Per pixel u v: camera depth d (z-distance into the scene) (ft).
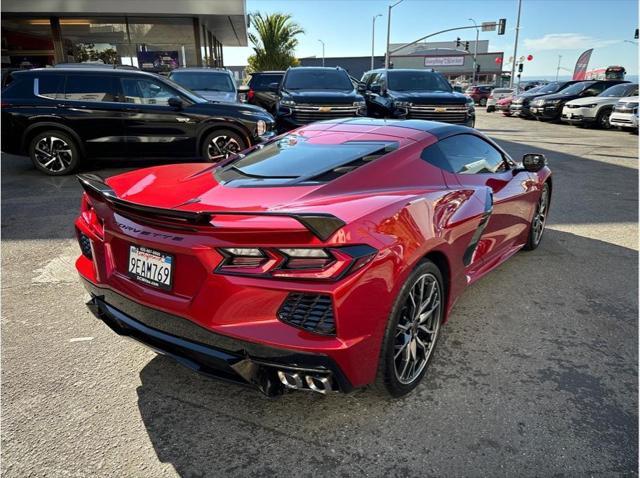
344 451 6.64
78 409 7.44
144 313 7.09
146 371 8.43
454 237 8.25
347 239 6.11
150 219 6.73
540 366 8.63
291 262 6.03
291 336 6.10
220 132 25.36
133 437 6.88
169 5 50.65
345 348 6.18
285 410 7.47
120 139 24.44
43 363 8.60
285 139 10.47
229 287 6.17
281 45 99.35
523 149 36.17
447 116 34.58
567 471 6.27
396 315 6.83
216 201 7.45
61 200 19.83
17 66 53.93
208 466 6.38
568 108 55.47
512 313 10.62
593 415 7.33
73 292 11.45
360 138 9.67
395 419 7.26
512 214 11.98
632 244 15.33
